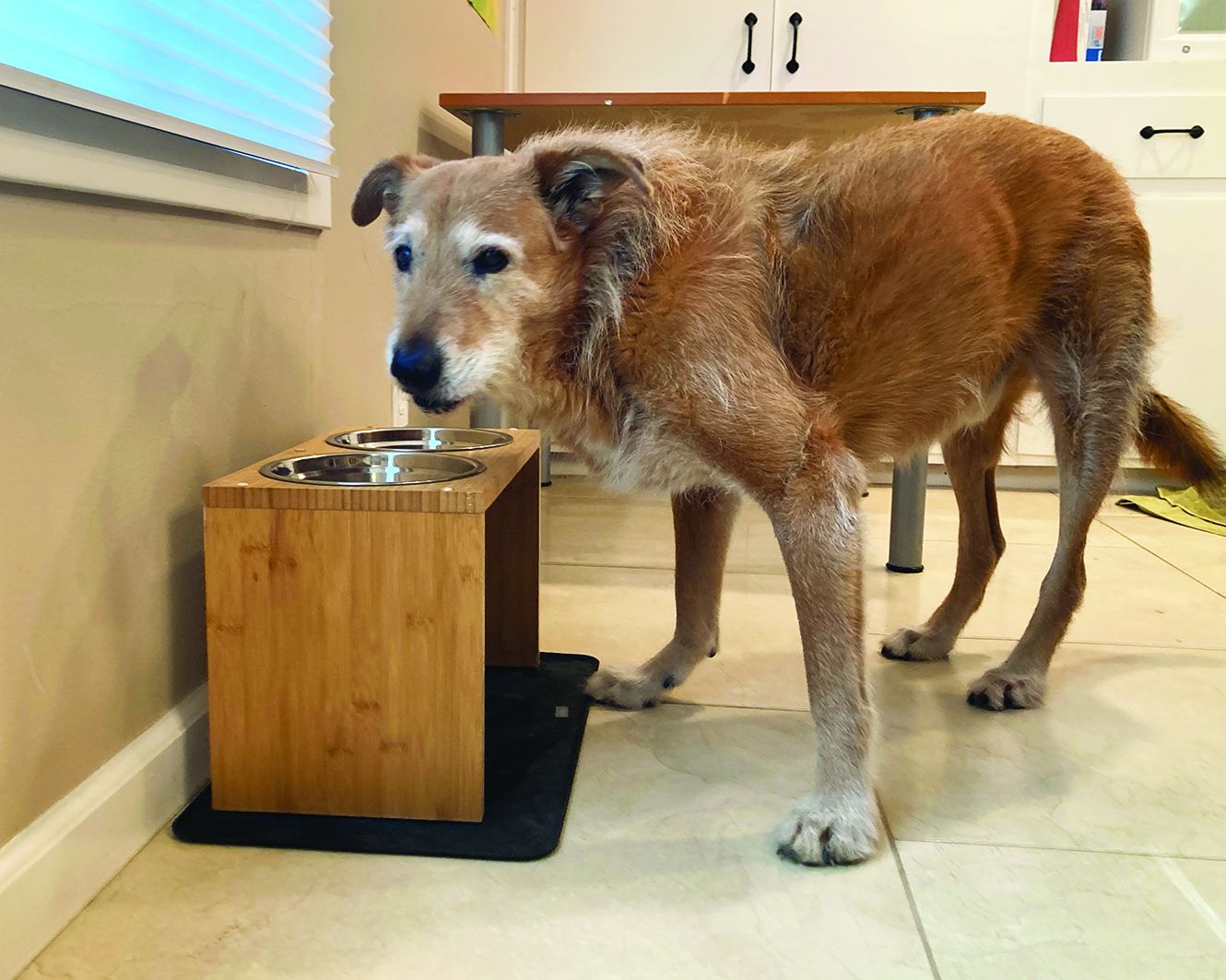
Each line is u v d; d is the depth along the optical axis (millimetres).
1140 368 1439
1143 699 1512
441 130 2301
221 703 1096
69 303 908
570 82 3244
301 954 872
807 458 1088
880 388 1246
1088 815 1149
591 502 3021
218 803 1114
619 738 1346
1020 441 3285
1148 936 919
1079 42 3219
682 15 3158
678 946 895
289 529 1054
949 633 1702
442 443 1460
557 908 948
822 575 1071
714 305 1087
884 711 1462
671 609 1948
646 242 1088
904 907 960
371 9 1758
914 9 3084
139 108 942
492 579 1570
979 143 1311
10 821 854
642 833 1095
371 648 1071
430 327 1025
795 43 3133
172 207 1083
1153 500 3156
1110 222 1383
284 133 1289
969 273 1242
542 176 1070
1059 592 1489
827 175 1220
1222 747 1339
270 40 1241
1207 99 3012
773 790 1198
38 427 870
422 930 910
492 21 2895
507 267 1059
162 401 1081
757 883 999
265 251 1326
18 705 858
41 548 882
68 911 912
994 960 882
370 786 1101
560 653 1670
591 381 1135
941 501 3211
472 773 1085
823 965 871
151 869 1002
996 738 1363
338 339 1621
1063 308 1399
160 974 843
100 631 980
